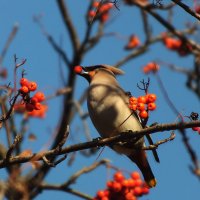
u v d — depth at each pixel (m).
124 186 9.79
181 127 9.09
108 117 11.32
